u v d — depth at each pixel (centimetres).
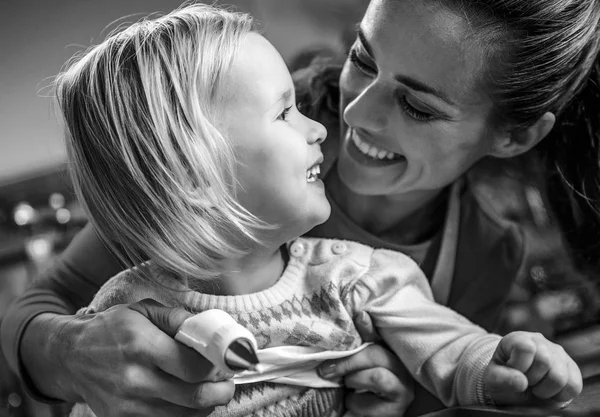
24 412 161
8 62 188
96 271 119
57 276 120
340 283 100
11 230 179
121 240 95
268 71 93
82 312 103
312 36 158
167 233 91
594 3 105
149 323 83
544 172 136
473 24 94
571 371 88
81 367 87
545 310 152
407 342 100
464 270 126
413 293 104
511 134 110
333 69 126
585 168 129
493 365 89
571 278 150
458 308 129
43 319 105
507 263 131
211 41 93
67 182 123
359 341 100
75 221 182
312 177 98
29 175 183
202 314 77
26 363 102
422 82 96
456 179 117
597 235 139
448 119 100
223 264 95
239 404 93
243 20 99
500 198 137
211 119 91
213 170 89
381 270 102
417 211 120
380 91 99
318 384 97
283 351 94
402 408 100
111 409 84
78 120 95
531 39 99
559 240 146
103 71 94
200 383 80
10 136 185
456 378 95
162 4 195
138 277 98
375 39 96
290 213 93
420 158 103
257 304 95
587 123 124
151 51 93
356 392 101
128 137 91
